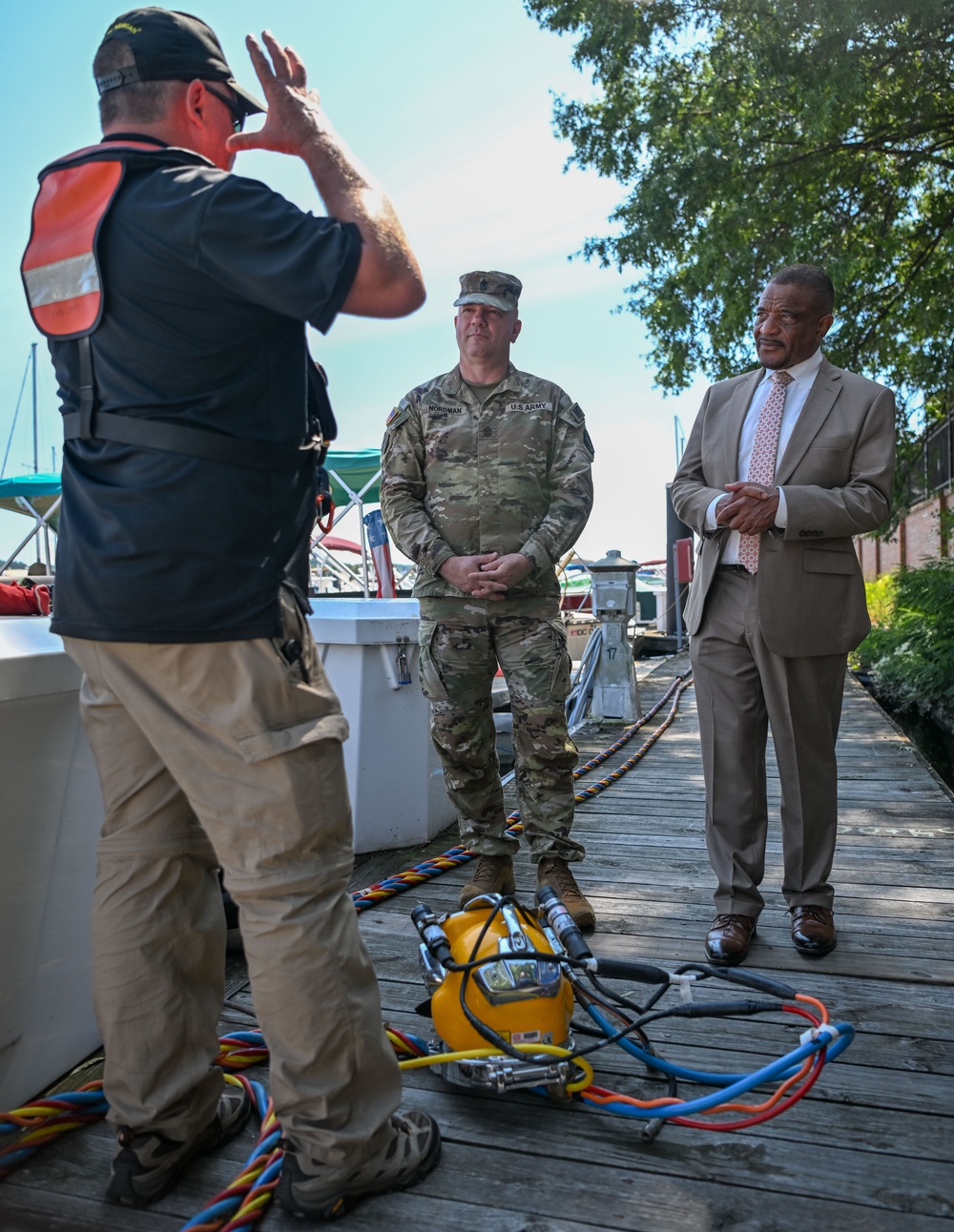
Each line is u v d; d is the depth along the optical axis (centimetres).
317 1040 147
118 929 157
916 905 302
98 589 143
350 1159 151
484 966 184
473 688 284
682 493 272
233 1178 166
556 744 283
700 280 1017
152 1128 159
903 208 1091
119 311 141
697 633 266
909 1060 204
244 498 144
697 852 367
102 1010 158
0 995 181
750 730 263
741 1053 208
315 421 164
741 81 995
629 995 240
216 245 133
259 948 147
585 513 278
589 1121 182
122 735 157
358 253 131
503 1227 153
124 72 148
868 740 616
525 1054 174
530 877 336
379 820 374
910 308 1100
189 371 142
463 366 282
